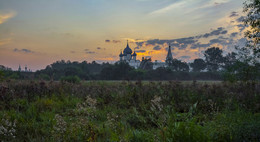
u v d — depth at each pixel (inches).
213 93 393.1
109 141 174.7
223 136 148.3
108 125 202.8
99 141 174.4
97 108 322.3
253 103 304.5
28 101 356.8
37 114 282.8
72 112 259.6
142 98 369.7
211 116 241.9
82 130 190.7
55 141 171.5
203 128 159.6
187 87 465.7
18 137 192.5
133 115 265.7
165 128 165.8
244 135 144.4
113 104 361.4
